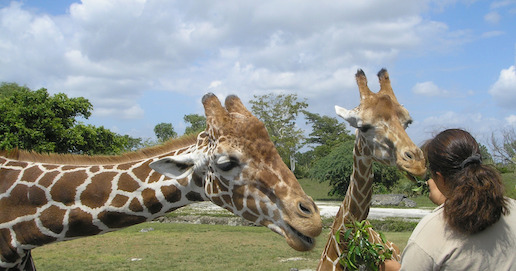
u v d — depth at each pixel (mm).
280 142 52938
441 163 2312
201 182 3713
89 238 13789
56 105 19266
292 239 3338
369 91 4520
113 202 3727
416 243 2344
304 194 3424
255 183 3436
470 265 2199
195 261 10109
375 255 4215
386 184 35156
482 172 2191
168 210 3816
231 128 3506
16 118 17953
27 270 4043
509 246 2195
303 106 53594
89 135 19656
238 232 15188
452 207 2189
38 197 3744
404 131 4355
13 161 4066
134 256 10828
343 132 67062
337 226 4637
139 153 4094
